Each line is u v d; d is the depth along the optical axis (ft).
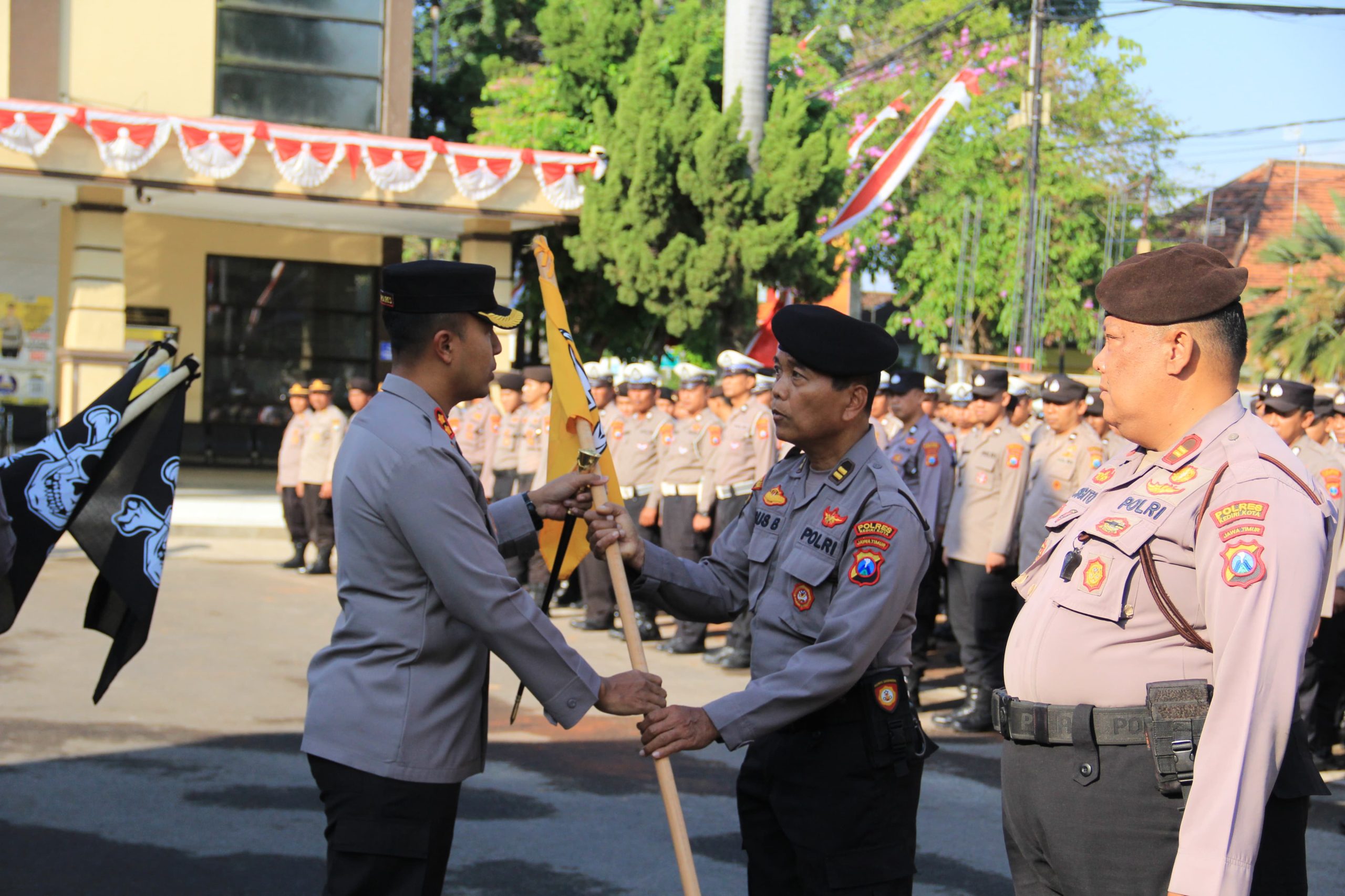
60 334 56.95
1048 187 80.48
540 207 49.47
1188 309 7.64
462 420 41.24
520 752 20.24
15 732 19.70
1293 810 7.97
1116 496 7.94
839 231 49.75
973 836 16.70
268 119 55.11
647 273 46.47
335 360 65.21
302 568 39.04
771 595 10.07
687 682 26.13
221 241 62.75
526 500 10.25
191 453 63.05
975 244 69.72
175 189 45.29
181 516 46.03
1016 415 33.22
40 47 50.67
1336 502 19.94
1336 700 21.29
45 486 11.54
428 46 85.66
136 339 61.67
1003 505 23.09
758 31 46.32
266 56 54.80
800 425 9.87
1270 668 6.73
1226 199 96.63
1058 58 87.86
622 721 22.71
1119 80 88.69
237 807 16.60
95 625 11.98
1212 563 7.09
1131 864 7.40
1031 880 8.13
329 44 55.62
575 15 52.80
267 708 21.93
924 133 50.37
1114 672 7.53
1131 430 8.00
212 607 31.71
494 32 70.33
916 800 9.85
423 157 46.68
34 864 14.30
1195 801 6.78
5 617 11.52
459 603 8.64
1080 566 7.82
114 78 52.60
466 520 8.76
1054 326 77.71
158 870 14.29
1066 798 7.63
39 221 55.88
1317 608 6.91
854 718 9.53
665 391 38.37
